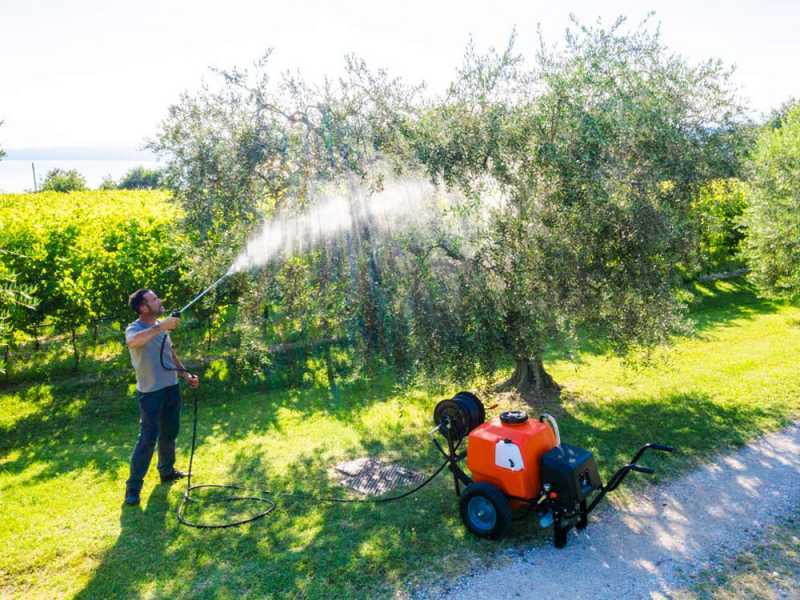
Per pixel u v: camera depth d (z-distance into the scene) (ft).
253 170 25.89
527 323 26.30
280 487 23.02
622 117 24.09
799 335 45.16
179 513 20.90
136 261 41.70
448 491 21.72
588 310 26.71
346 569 16.90
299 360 42.37
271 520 20.26
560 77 23.67
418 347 25.98
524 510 19.04
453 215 24.31
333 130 24.67
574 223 25.14
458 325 25.94
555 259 24.89
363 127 25.22
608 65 24.95
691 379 34.71
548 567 16.58
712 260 69.26
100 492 23.20
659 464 23.31
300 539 18.83
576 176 23.67
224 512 21.02
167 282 42.04
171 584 16.70
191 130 25.85
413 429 28.94
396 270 25.98
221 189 25.89
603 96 24.61
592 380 35.86
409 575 16.44
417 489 21.29
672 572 16.22
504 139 24.32
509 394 32.71
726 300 63.72
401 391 28.32
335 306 27.55
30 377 41.45
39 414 34.50
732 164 27.91
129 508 21.57
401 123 24.67
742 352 40.63
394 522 19.53
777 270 50.52
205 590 16.29
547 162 24.12
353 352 28.07
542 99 24.13
